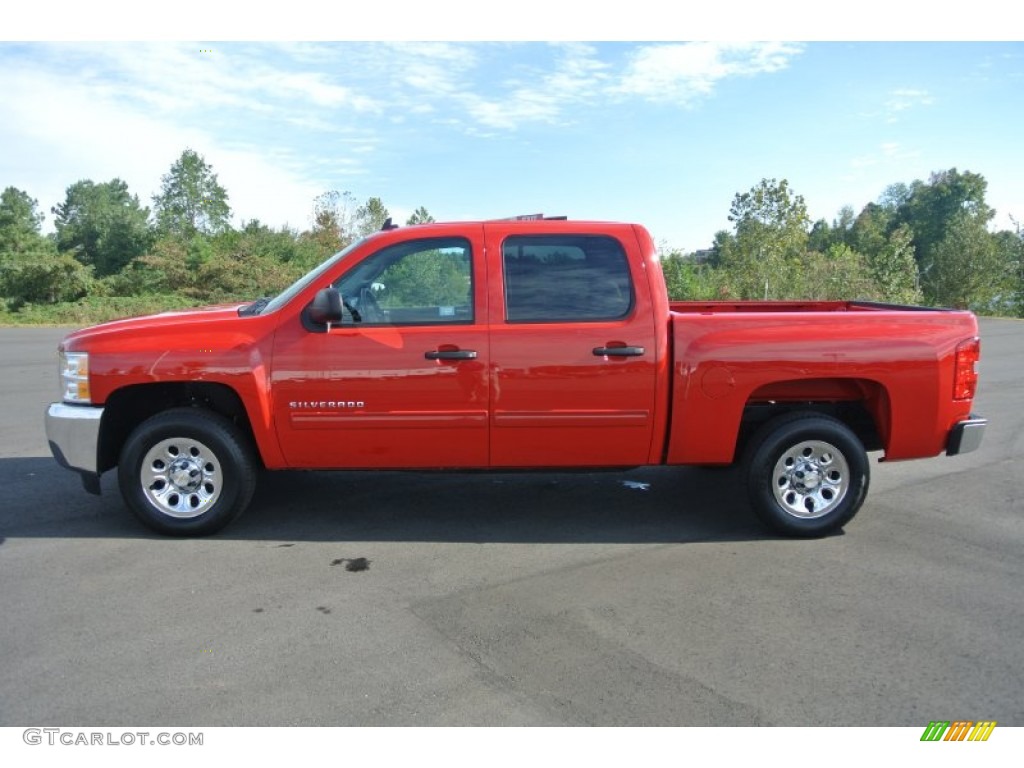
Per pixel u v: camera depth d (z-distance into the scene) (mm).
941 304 45438
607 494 6004
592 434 4805
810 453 4973
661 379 4758
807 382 5043
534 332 4711
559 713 2975
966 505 5777
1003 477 6609
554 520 5375
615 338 4723
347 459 4840
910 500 5910
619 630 3684
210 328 4777
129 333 4789
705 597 4078
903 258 29844
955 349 4852
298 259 38219
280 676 3236
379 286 4809
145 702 3039
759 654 3445
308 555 4664
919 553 4742
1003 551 4781
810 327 4805
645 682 3201
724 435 4832
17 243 40312
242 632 3637
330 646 3504
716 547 4852
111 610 3869
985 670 3309
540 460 4867
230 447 4824
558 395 4738
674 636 3621
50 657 3387
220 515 4887
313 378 4695
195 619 3771
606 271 4809
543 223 4871
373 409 4727
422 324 4738
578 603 3998
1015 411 9875
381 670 3291
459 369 4695
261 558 4605
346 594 4094
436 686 3166
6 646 3486
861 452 4918
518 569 4469
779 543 4930
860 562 4590
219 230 57500
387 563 4547
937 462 7172
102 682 3184
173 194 59375
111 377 4699
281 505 5652
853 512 4977
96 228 47875
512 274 4789
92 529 5094
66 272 36594
